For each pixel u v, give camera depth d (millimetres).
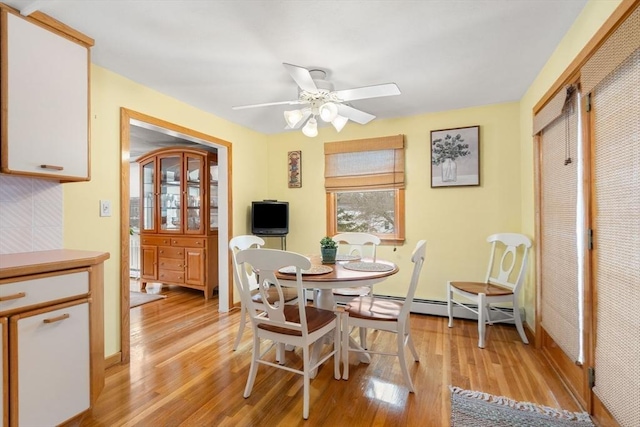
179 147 4379
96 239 2238
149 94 2662
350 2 1597
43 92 1668
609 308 1441
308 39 1943
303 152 4117
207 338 2764
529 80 2592
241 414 1709
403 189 3543
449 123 3344
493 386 1964
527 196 2852
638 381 1215
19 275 1340
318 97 2217
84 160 1858
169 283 4414
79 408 1541
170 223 4473
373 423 1629
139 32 1861
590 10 1577
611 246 1422
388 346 2584
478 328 2764
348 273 2070
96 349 1641
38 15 1641
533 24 1803
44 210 1953
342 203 3967
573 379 1904
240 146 3824
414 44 2010
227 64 2264
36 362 1384
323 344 2334
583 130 1667
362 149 3707
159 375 2127
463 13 1697
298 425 1618
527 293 2850
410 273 3525
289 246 4188
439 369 2189
